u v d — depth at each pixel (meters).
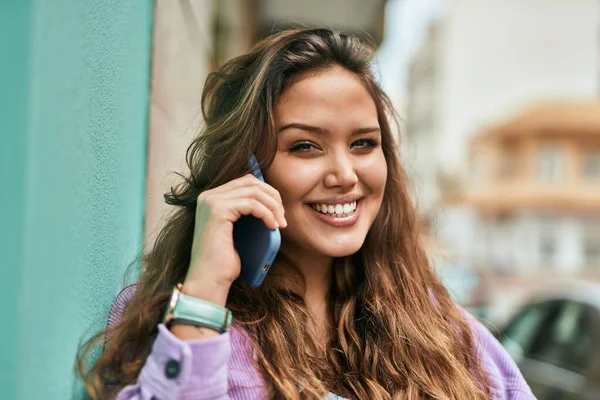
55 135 0.87
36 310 0.82
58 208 0.90
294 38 1.40
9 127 0.79
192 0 2.35
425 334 1.50
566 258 29.12
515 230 30.34
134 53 1.46
